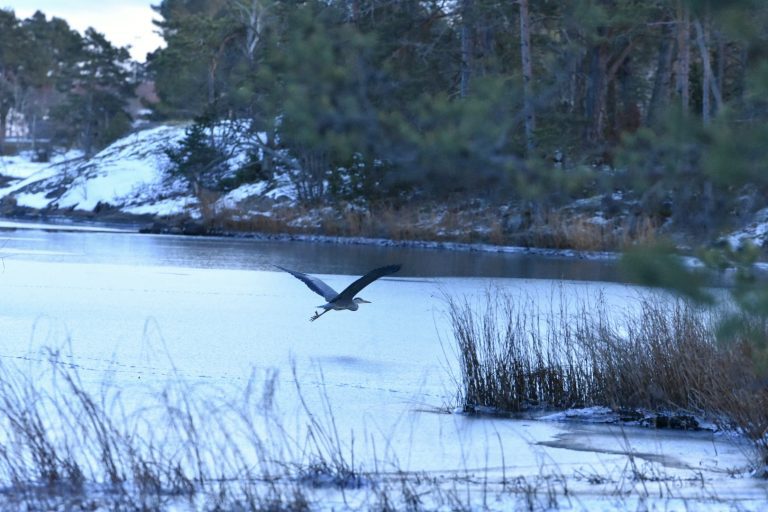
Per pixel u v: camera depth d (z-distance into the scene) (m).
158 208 107.81
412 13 63.00
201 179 103.94
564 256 65.44
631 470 15.90
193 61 96.75
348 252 67.31
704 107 60.28
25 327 30.78
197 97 98.44
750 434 17.75
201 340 29.30
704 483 14.57
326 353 27.62
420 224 75.94
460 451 17.30
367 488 14.09
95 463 15.22
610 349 21.77
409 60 57.03
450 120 9.62
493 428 19.36
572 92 69.38
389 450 17.23
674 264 9.30
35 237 78.00
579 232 65.88
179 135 128.62
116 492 13.41
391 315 35.81
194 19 113.00
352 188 78.50
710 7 8.87
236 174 101.44
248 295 41.44
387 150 9.34
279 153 87.06
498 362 21.81
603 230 65.62
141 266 53.75
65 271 49.72
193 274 49.81
